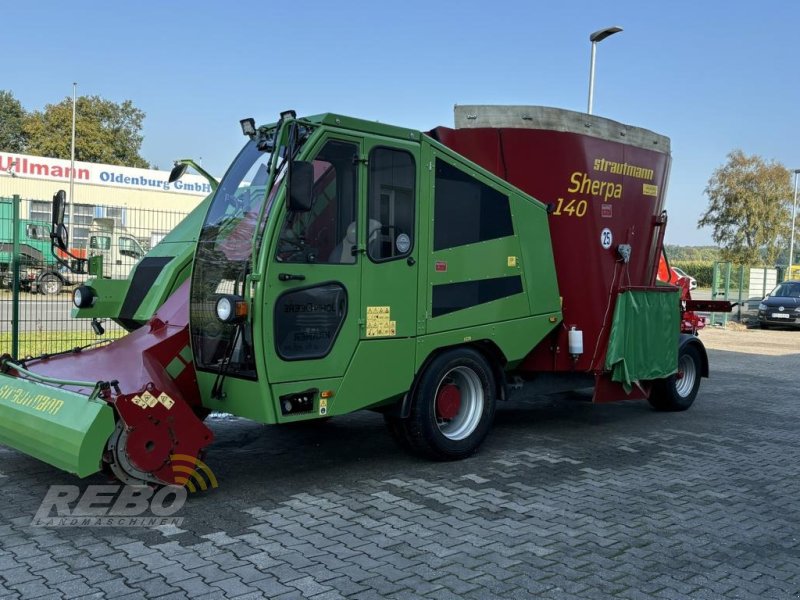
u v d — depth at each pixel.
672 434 7.84
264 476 5.73
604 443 7.31
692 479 6.05
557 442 7.29
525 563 4.15
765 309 25.23
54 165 33.84
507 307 6.54
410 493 5.40
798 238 50.12
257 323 4.86
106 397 4.56
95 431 4.41
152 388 4.65
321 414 5.26
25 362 5.60
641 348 7.89
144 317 6.09
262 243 4.88
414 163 5.74
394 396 5.75
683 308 10.21
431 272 5.90
